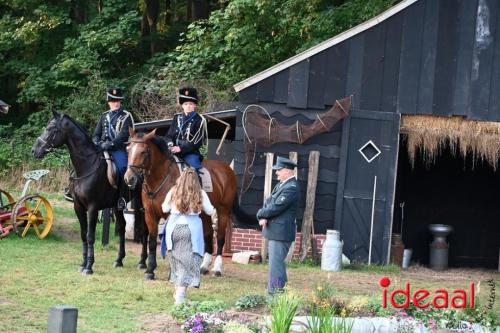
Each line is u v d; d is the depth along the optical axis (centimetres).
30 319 1059
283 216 1209
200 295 1266
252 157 1781
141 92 2822
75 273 1392
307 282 1518
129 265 1529
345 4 2553
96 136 1472
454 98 1788
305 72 1789
